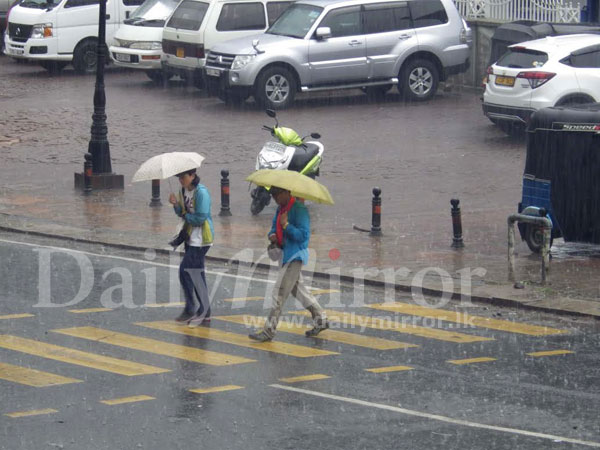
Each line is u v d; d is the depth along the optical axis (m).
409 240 20.45
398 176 25.73
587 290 17.03
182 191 15.26
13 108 34.31
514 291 16.95
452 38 35.31
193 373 12.78
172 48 37.03
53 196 24.30
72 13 40.62
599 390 12.30
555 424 11.10
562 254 19.55
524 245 20.25
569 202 19.08
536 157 19.34
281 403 11.69
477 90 37.16
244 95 33.72
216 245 20.08
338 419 11.18
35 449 10.23
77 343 14.02
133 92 37.28
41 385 12.22
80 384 12.29
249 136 30.02
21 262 18.91
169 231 21.20
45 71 42.00
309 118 32.53
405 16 34.97
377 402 11.77
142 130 30.91
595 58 28.75
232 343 14.20
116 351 13.68
